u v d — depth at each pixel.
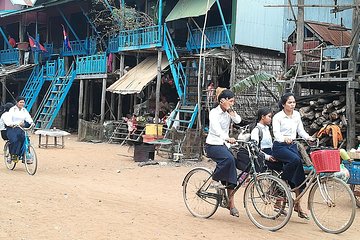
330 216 6.50
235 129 15.11
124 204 7.40
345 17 20.02
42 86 25.77
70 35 26.69
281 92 16.09
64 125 26.94
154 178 10.47
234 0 17.45
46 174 10.59
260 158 6.48
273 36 18.47
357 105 12.90
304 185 6.37
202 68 18.09
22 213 6.57
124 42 20.34
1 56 28.97
